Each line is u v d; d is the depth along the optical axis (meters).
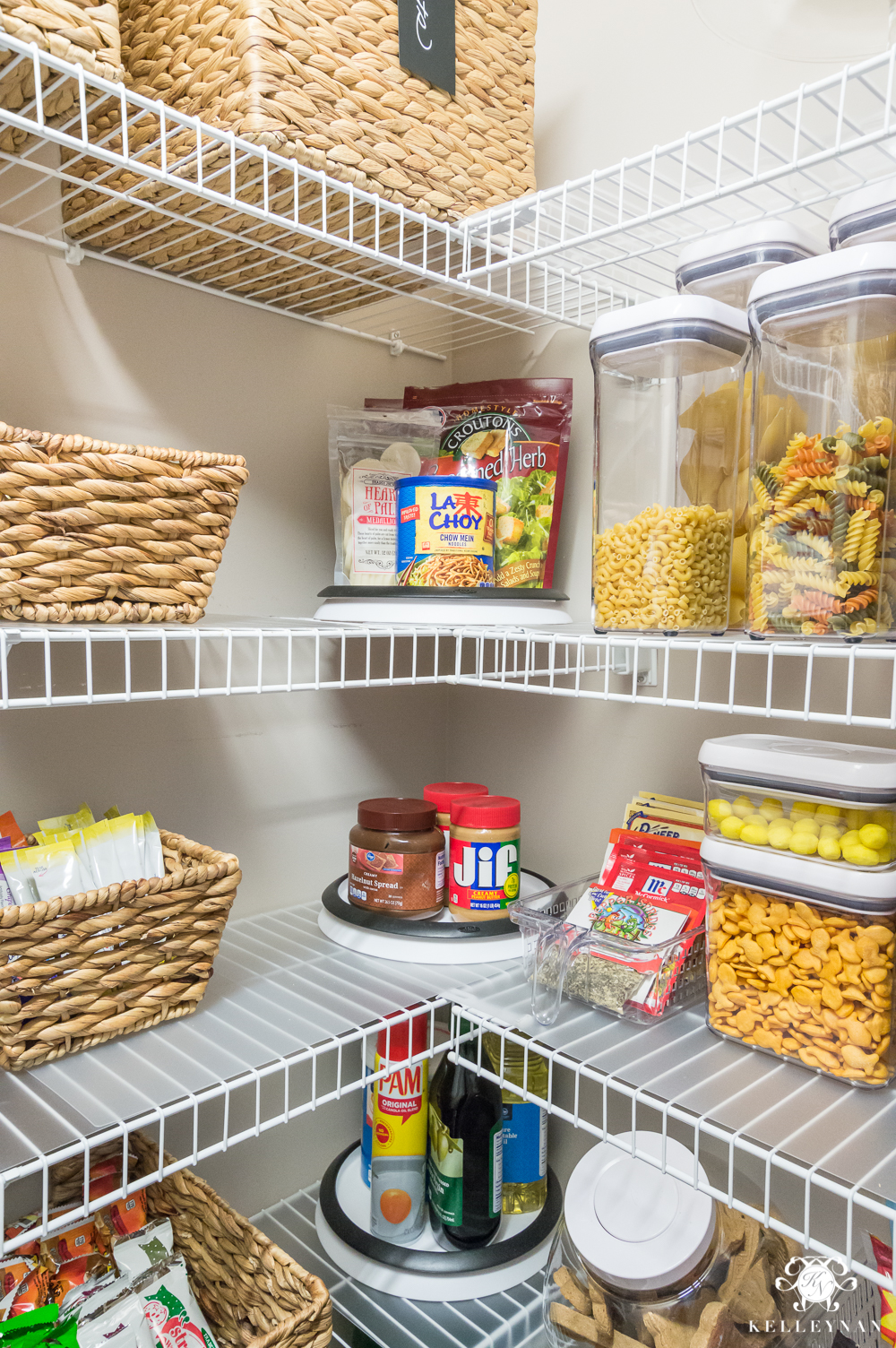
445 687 1.35
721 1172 0.94
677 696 1.05
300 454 1.13
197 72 0.74
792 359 0.64
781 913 0.73
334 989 0.88
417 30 0.82
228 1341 0.83
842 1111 0.66
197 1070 0.71
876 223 0.66
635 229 0.95
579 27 1.11
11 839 0.80
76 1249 0.80
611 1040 0.78
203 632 0.72
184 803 1.03
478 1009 0.84
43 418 0.89
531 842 1.24
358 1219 1.02
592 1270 0.82
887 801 0.68
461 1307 0.95
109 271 0.93
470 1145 0.98
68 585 0.69
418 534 0.98
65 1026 0.71
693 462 0.75
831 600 0.62
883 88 0.83
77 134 0.78
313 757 1.17
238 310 1.05
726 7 0.83
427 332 1.24
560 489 1.11
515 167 0.95
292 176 0.75
